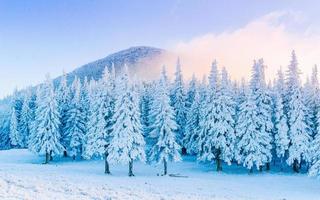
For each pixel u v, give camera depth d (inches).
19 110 3612.2
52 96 2568.9
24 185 906.7
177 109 2701.8
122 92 1975.9
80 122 2738.7
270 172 2181.3
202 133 2279.8
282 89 2495.1
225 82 2262.6
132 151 1929.1
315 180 1879.9
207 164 2461.9
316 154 1695.4
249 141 2110.0
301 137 2108.8
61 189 901.2
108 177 1769.2
